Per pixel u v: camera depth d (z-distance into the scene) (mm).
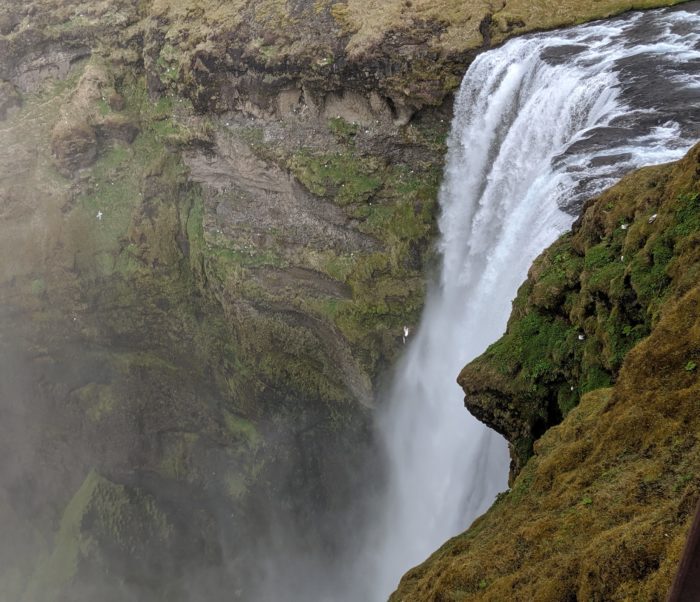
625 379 11773
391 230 32906
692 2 29859
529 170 26375
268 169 36094
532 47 28156
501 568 10617
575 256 16938
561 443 12555
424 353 32062
